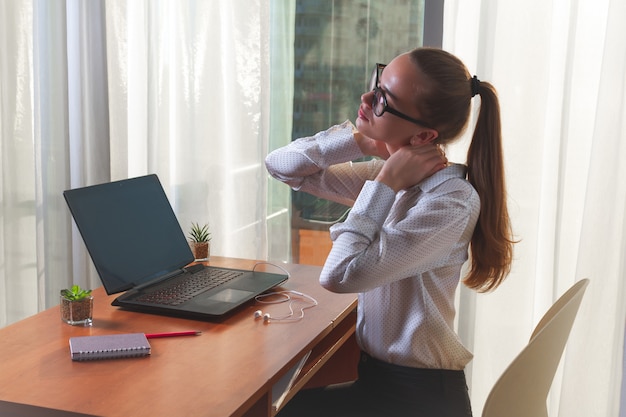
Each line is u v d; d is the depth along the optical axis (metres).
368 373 1.71
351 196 1.96
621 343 2.22
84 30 2.54
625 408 2.24
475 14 2.30
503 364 2.38
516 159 2.29
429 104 1.59
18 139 2.63
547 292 2.33
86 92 2.58
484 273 1.69
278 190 2.59
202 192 2.59
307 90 2.53
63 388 1.36
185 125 2.56
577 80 2.23
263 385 1.39
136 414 1.26
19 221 2.69
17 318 2.74
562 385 2.27
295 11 2.49
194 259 2.11
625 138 2.13
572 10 2.18
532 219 2.31
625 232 2.17
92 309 1.74
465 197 1.61
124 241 1.87
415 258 1.56
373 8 2.45
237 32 2.48
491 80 2.28
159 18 2.51
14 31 2.57
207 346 1.57
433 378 1.66
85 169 2.62
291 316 1.77
